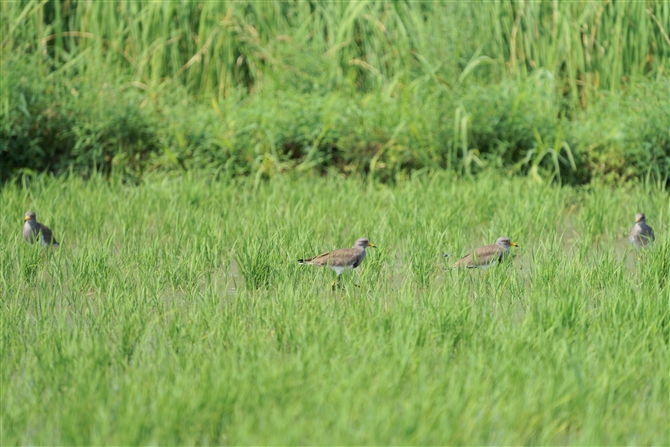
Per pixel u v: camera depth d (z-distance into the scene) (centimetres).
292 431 1374
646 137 3284
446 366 1647
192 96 3800
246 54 3791
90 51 3762
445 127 3381
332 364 1620
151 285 2194
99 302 2039
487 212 2952
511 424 1433
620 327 1812
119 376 1673
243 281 2339
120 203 2973
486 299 2108
